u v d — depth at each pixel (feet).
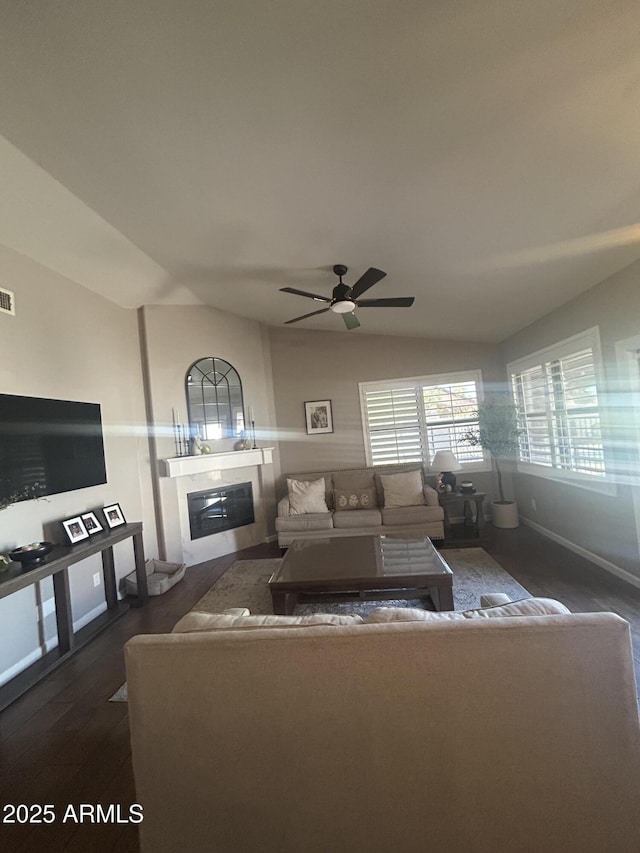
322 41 4.47
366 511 15.23
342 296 10.49
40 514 9.70
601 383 11.00
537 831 3.68
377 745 3.75
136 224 9.41
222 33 4.49
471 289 11.82
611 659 3.62
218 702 3.82
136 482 13.74
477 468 18.16
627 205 7.24
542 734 3.65
